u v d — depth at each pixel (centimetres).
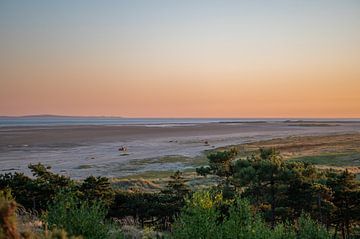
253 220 1476
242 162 2884
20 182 2788
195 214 1256
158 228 2666
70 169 7162
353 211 2703
